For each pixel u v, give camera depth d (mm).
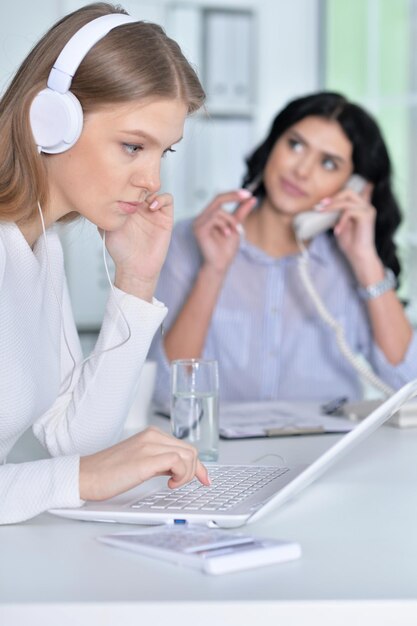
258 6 4500
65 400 1901
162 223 1895
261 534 1363
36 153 1594
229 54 4469
